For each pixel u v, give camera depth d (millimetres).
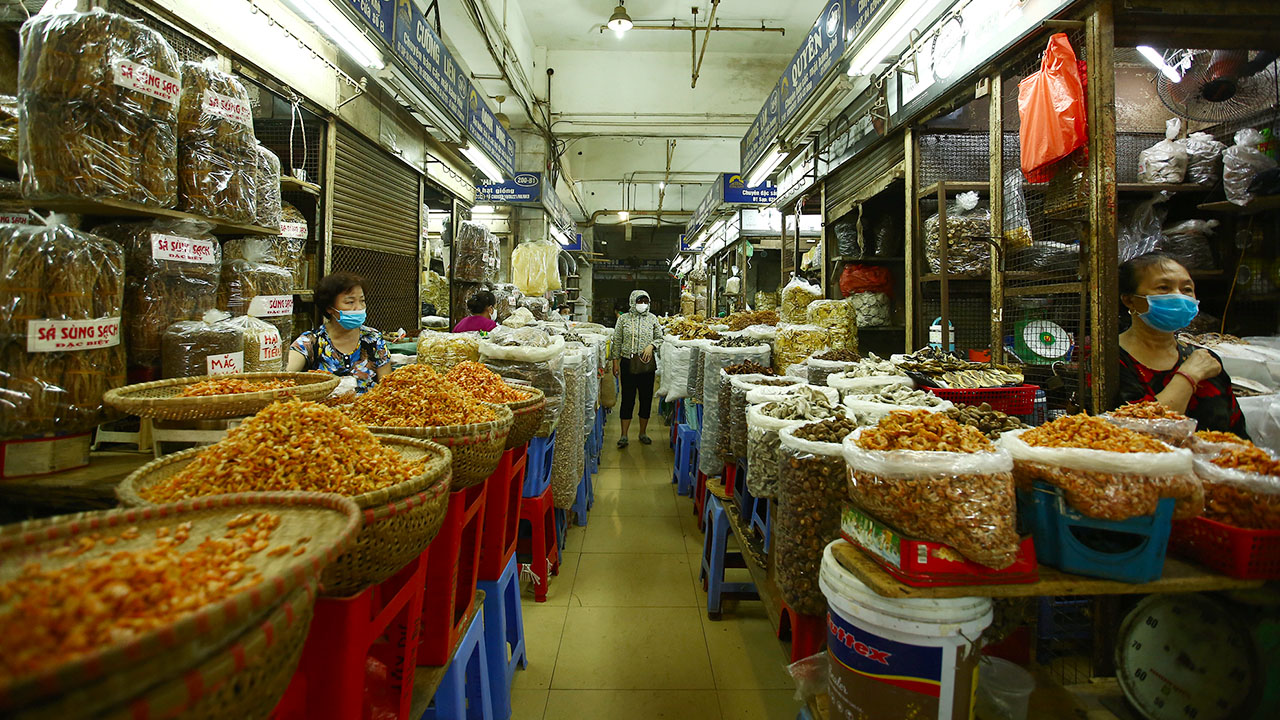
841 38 3801
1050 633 2043
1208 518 1291
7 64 1885
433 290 5684
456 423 1438
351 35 3086
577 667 2215
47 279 1330
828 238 5148
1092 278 2025
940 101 3150
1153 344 2025
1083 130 2025
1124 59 3104
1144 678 1499
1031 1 2418
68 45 1405
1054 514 1243
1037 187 2721
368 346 2746
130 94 1495
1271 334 3086
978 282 3691
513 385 2297
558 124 9828
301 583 614
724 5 7973
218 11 2484
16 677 403
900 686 1188
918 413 1342
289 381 1634
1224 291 3234
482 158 5816
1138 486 1166
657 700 2029
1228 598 1397
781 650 2338
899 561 1188
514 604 2158
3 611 495
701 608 2670
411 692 1283
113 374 1507
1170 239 3207
